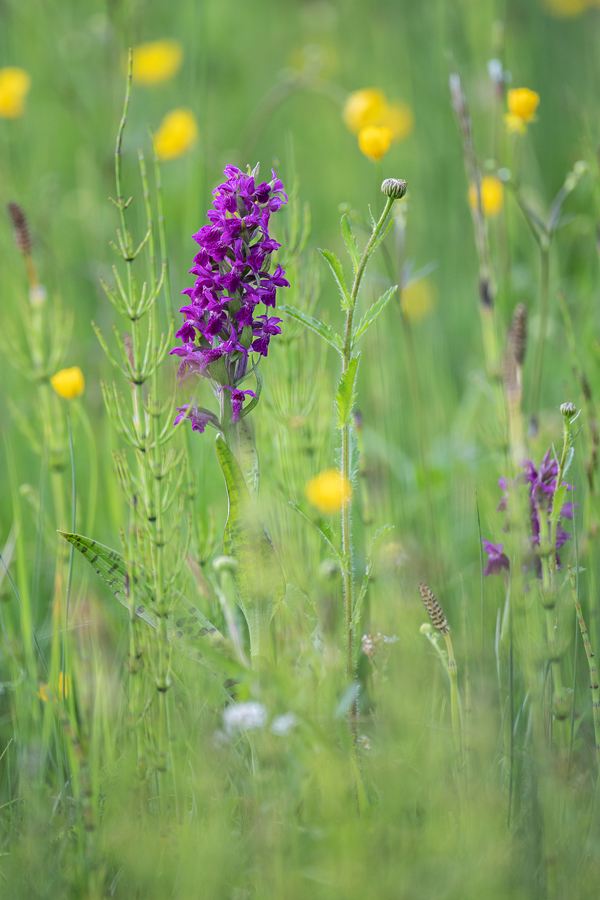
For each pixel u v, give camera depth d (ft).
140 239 26.08
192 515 16.17
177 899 11.84
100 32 33.40
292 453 17.40
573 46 39.01
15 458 23.24
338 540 13.21
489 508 19.63
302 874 11.50
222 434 12.96
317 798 12.94
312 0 45.60
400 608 16.24
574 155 31.68
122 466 14.44
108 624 18.33
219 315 12.42
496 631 14.92
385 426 23.40
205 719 14.51
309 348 18.20
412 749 12.78
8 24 37.58
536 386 20.93
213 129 37.78
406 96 38.32
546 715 13.92
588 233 27.04
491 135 33.19
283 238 18.21
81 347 26.73
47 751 14.64
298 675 14.08
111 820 12.34
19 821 13.38
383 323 23.53
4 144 33.40
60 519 18.80
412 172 35.81
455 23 35.81
